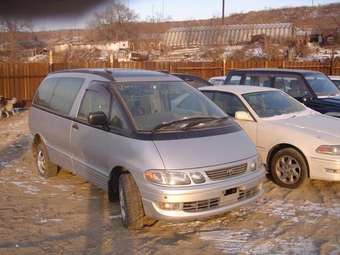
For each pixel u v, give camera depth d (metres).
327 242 4.85
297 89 9.76
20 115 16.39
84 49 39.81
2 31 32.59
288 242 4.86
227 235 5.06
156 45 45.22
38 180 7.40
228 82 10.70
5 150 9.88
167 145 4.99
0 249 4.71
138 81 6.05
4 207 6.04
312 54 37.94
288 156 6.84
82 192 6.70
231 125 5.66
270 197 6.43
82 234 5.12
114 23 45.28
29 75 18.89
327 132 6.75
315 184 7.07
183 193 4.71
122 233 5.14
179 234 5.10
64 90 7.02
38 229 5.27
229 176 5.00
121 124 5.43
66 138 6.58
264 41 41.22
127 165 5.09
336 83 13.20
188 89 6.32
